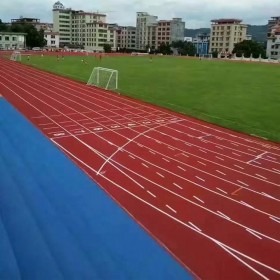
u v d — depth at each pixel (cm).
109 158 1230
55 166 1145
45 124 1634
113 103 2162
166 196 966
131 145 1376
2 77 3247
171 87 2867
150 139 1464
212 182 1065
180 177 1093
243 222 850
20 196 943
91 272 675
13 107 1964
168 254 728
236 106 2158
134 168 1148
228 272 680
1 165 1141
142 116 1855
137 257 718
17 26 10688
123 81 3155
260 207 924
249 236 794
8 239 760
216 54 10031
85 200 931
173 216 866
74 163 1174
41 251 727
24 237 768
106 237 778
